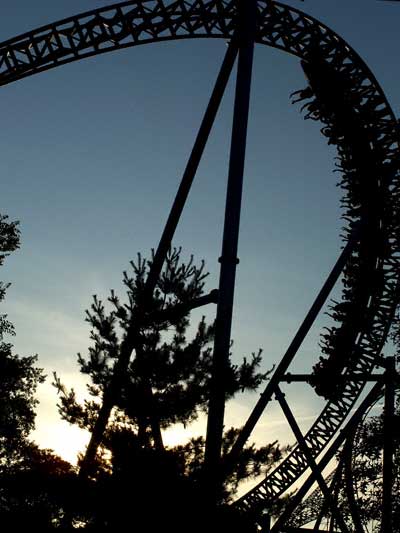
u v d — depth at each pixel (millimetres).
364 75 26828
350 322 27016
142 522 16797
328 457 24594
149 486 16844
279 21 25609
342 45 26469
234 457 19266
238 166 20328
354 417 24875
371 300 27469
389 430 24344
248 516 18766
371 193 27203
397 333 30359
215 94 22188
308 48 26141
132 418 18062
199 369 18500
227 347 19062
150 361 18094
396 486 27547
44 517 17766
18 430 29922
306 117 27375
